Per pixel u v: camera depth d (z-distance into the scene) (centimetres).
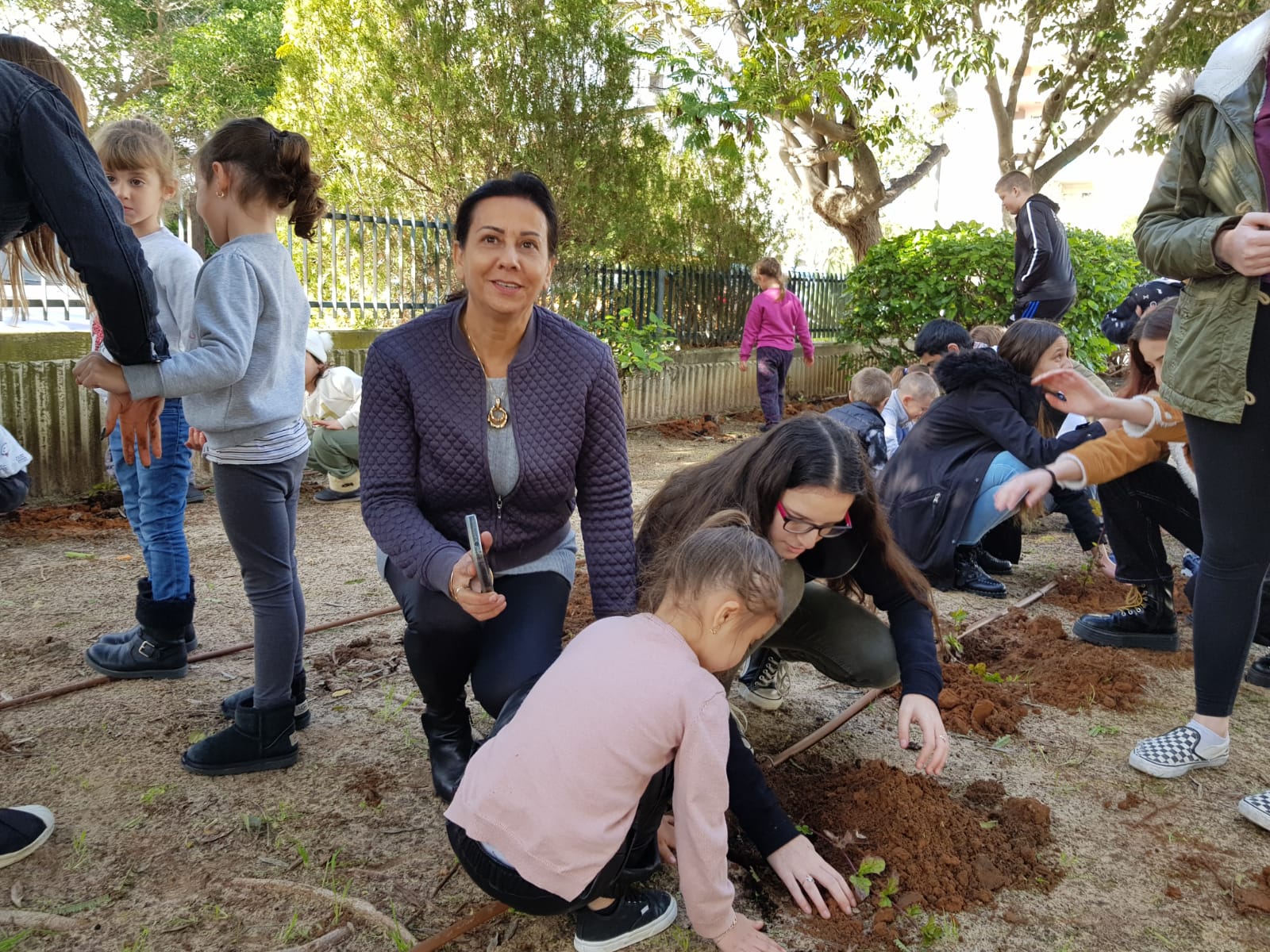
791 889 221
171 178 316
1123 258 999
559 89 870
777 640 278
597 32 888
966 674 351
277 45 1589
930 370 562
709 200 1108
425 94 827
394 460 234
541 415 235
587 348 241
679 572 193
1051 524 598
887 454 541
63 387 575
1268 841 257
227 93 1580
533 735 184
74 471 586
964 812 259
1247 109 246
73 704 317
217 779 273
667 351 1025
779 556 228
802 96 958
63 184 211
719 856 187
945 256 956
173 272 308
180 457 328
